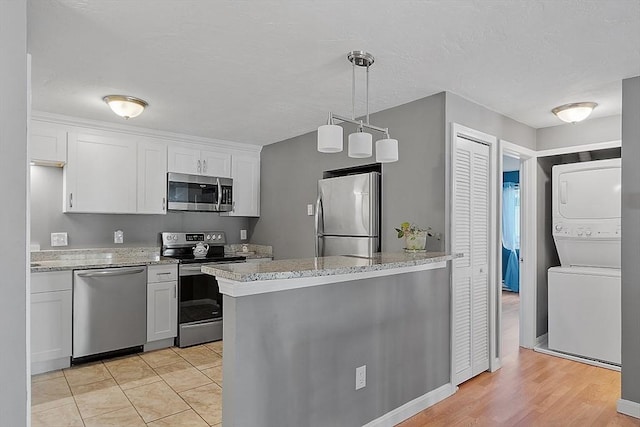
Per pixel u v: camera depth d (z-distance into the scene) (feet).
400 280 8.50
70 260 12.72
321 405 6.95
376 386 7.93
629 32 6.75
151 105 10.89
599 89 9.54
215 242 15.98
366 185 11.21
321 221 12.80
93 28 6.65
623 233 8.89
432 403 9.11
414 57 7.76
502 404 9.16
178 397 9.36
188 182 14.42
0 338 4.77
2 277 4.79
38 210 12.41
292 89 9.58
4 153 4.82
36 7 5.98
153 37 6.98
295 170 14.65
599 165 12.26
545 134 13.20
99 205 12.69
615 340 11.51
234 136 14.65
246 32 6.79
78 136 12.34
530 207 13.39
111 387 9.89
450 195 9.58
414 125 10.24
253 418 5.99
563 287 12.57
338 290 7.27
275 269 6.00
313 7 6.02
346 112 11.46
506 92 9.74
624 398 8.80
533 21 6.39
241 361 5.87
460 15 6.22
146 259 13.32
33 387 9.86
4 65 4.83
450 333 9.69
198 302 13.55
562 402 9.27
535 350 13.10
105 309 11.66
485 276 11.02
